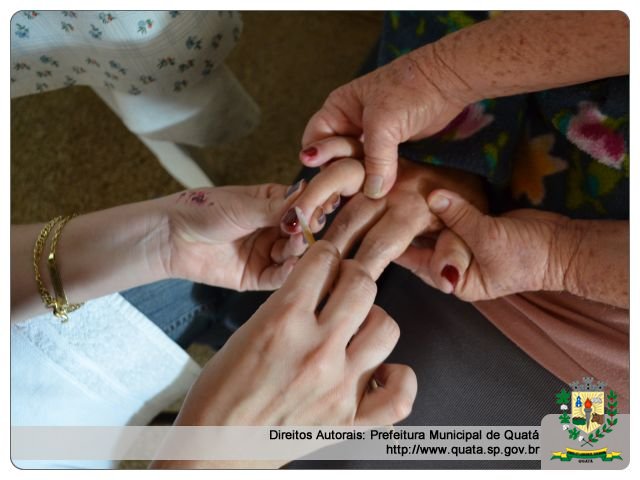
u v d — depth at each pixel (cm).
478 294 66
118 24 62
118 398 74
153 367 75
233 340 48
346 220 65
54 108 135
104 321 68
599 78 54
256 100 135
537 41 50
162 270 67
